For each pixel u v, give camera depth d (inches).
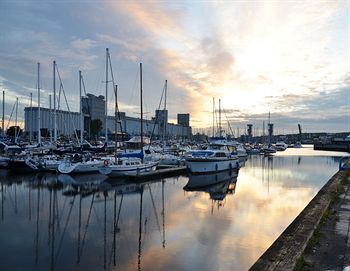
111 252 443.5
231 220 617.6
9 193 892.0
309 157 2935.5
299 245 308.5
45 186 998.4
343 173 948.0
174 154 1771.7
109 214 673.6
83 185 1023.6
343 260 287.6
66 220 621.9
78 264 401.7
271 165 2060.8
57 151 1472.7
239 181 1235.9
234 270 378.9
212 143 1660.9
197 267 388.5
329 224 400.2
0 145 1658.5
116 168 1088.8
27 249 455.8
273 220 618.8
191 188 1034.7
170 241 489.7
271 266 262.2
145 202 802.8
